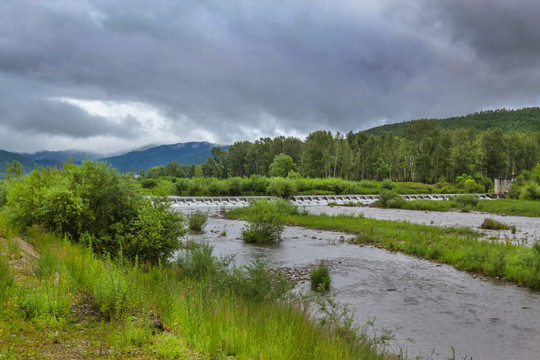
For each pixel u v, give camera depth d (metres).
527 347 6.64
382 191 46.25
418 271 12.84
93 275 6.58
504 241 19.11
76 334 4.36
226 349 4.47
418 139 134.12
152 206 11.36
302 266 13.48
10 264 6.84
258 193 63.69
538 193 52.53
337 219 28.48
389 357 5.59
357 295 9.93
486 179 100.56
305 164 128.25
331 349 4.40
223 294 7.42
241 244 17.92
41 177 12.50
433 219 31.09
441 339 6.95
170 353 4.11
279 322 5.25
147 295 6.39
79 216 11.22
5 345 3.75
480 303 9.30
